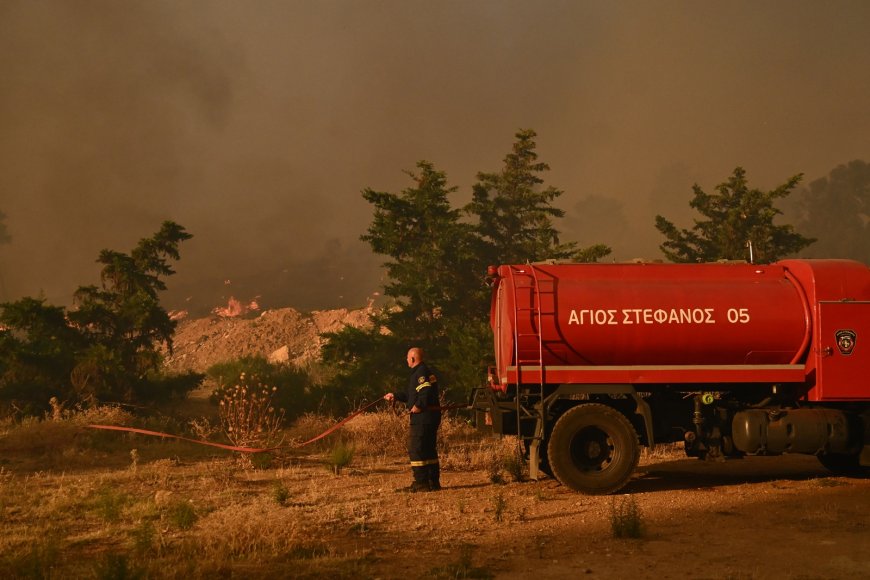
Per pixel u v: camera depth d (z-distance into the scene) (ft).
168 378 70.54
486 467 38.06
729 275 33.19
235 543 21.58
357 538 23.16
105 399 62.23
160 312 69.10
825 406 33.63
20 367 61.52
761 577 18.54
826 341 31.91
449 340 69.00
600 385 31.76
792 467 38.37
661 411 33.40
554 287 31.76
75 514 27.55
